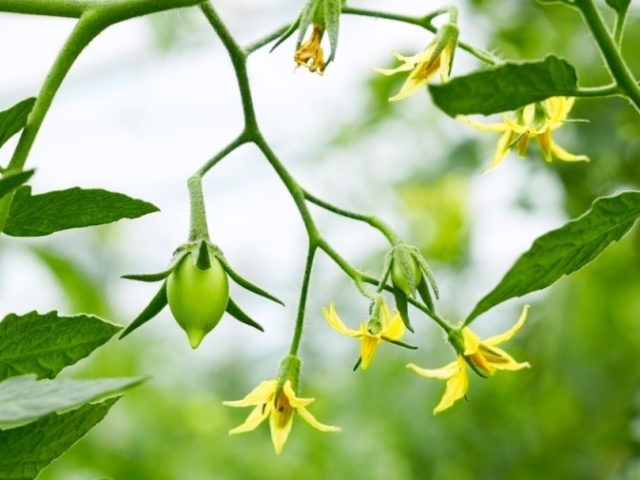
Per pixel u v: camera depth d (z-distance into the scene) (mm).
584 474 711
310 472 761
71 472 724
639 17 701
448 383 413
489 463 731
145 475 741
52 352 364
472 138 761
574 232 347
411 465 757
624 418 698
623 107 682
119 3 377
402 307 407
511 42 748
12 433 348
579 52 702
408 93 398
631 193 348
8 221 372
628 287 712
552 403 725
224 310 387
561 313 710
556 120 411
